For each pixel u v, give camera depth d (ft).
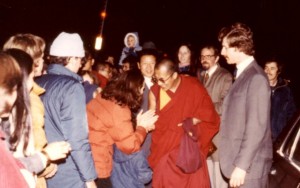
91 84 15.20
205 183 14.15
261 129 10.10
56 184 9.84
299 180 9.00
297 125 10.68
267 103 10.14
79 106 9.47
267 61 17.66
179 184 13.98
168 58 13.69
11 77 6.16
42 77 9.84
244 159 10.16
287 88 17.80
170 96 13.99
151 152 14.35
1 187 5.63
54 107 9.43
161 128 14.05
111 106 11.34
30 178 7.06
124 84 11.48
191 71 17.89
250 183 10.44
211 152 14.75
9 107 6.31
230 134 10.74
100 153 11.35
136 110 12.05
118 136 11.36
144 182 12.20
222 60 29.66
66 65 10.07
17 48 8.24
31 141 7.61
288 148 10.58
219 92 16.14
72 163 9.81
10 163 5.85
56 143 8.25
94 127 11.35
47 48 12.00
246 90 10.43
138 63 15.28
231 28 10.70
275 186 10.23
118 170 12.02
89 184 9.78
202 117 13.92
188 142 13.76
